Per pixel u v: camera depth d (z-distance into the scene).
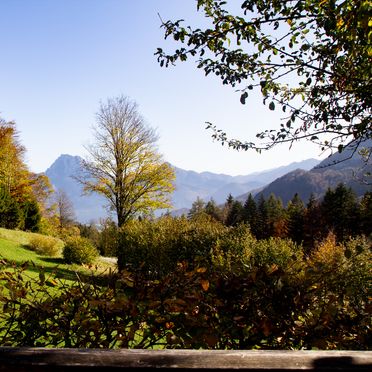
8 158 37.31
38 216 41.22
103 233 30.19
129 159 25.08
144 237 17.44
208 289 2.80
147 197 25.39
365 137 2.88
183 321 2.51
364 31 2.28
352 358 1.44
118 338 2.45
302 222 52.28
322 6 2.73
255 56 3.12
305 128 3.12
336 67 2.89
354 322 2.69
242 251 12.00
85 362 1.40
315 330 2.65
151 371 1.41
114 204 25.48
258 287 2.73
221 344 2.67
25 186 41.28
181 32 2.97
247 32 3.00
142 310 2.50
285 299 2.71
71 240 22.98
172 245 15.20
